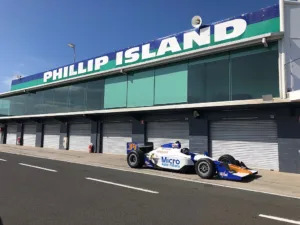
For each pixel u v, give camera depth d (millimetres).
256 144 13297
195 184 9234
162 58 16094
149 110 16078
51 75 24844
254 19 13172
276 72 12398
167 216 5695
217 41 14297
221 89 13984
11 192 7465
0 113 31859
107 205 6410
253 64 13070
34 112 26703
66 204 6414
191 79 15203
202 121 15031
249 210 6270
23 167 12320
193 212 6016
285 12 12406
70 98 22656
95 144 20812
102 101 19906
